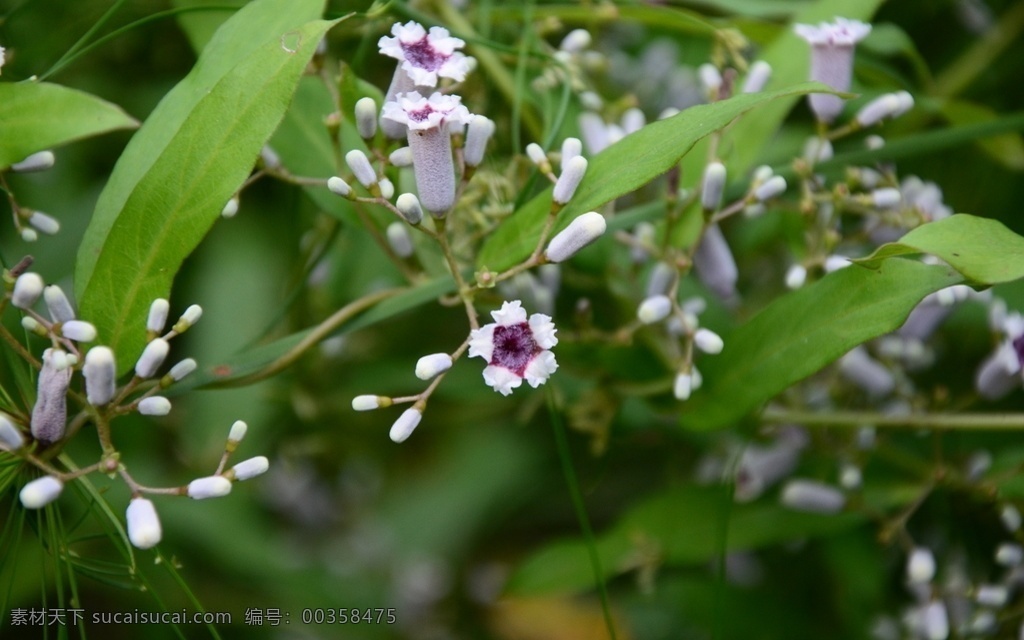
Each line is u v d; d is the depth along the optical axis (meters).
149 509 0.20
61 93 0.22
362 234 0.26
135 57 0.27
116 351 0.20
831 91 0.19
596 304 0.25
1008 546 0.24
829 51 0.23
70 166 0.27
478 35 0.25
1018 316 0.24
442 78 0.22
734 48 0.24
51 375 0.20
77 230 0.26
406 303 0.22
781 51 0.24
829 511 0.25
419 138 0.20
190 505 0.27
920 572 0.24
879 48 0.26
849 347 0.21
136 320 0.20
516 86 0.24
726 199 0.23
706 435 0.26
